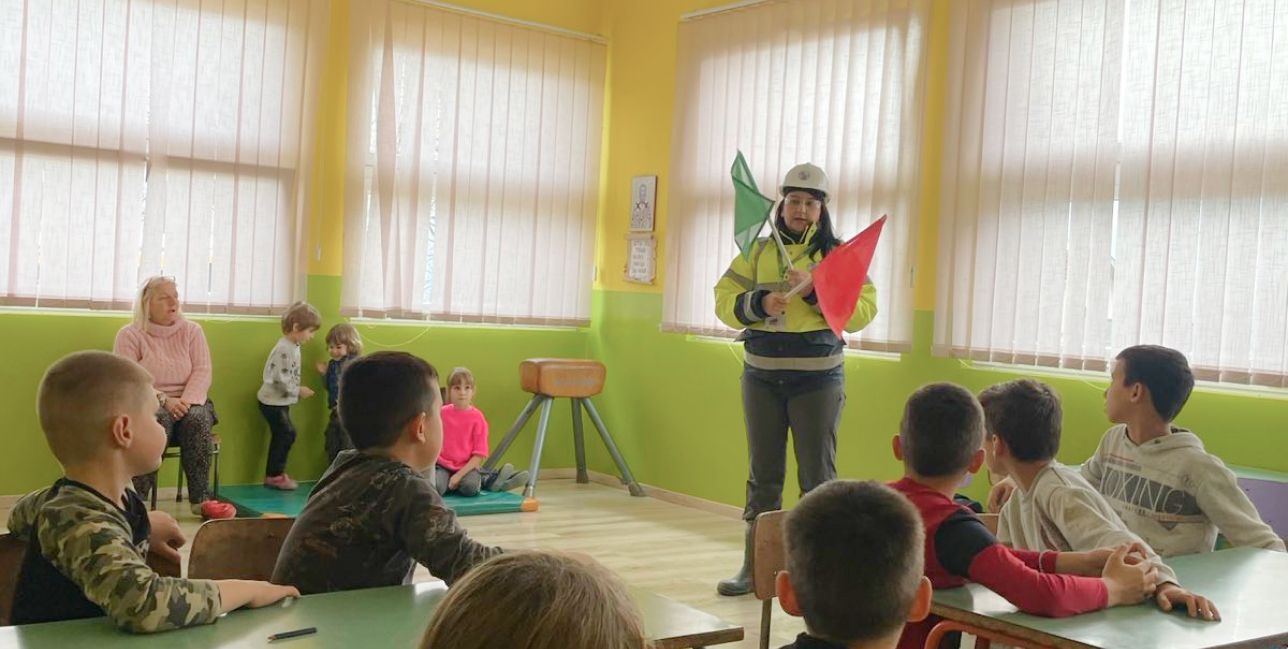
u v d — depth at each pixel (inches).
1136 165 168.9
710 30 239.0
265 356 232.4
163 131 215.5
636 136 262.2
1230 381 157.5
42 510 65.2
